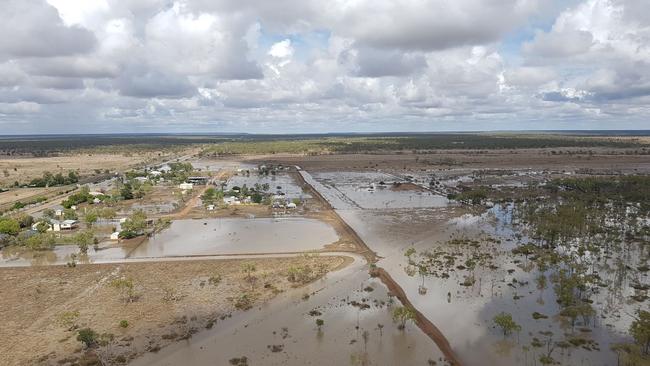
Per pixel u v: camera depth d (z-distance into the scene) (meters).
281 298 72.38
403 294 73.69
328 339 59.53
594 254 93.69
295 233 112.94
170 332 61.34
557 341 58.91
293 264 88.00
